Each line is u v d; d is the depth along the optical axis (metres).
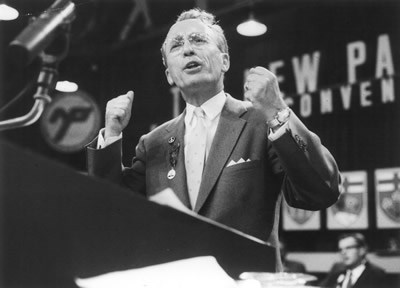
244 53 13.62
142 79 12.76
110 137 3.44
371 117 13.10
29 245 1.65
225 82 13.59
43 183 1.68
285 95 14.03
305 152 2.94
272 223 3.15
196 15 3.71
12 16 3.61
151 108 12.84
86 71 12.18
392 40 12.95
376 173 12.87
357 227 13.11
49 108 12.19
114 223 1.82
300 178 2.99
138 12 11.65
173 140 3.42
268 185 3.20
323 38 13.63
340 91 13.51
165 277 1.85
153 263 1.91
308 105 13.85
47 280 1.66
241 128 3.26
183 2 11.71
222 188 3.05
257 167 3.15
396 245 12.37
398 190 12.55
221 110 3.42
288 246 14.27
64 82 5.89
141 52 12.52
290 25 13.75
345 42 13.51
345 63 13.51
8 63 2.24
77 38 10.77
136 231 1.87
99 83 12.39
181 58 3.45
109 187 1.82
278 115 2.98
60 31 2.33
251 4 12.48
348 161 13.31
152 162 3.42
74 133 12.40
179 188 3.20
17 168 1.64
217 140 3.23
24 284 1.63
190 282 1.85
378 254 12.29
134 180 3.61
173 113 12.77
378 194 12.81
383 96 12.97
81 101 12.40
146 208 1.90
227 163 3.14
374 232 12.82
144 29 12.12
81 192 1.75
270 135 2.96
